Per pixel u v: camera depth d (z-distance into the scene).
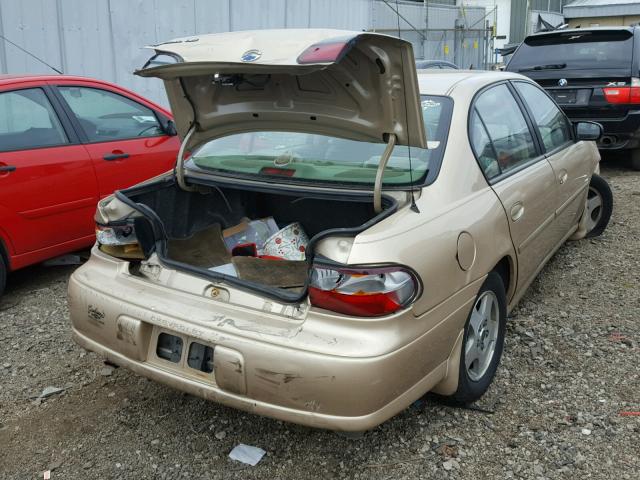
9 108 4.55
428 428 2.99
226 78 2.87
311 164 3.14
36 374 3.57
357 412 2.32
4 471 2.77
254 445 2.91
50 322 4.24
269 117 3.01
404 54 2.40
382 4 14.12
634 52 7.85
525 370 3.49
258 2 10.14
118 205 3.01
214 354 2.46
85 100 5.10
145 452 2.88
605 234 5.78
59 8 7.86
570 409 3.12
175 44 2.79
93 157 4.95
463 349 2.88
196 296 2.68
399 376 2.39
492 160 3.35
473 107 3.36
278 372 2.36
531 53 8.54
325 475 2.71
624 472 2.67
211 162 3.44
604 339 3.82
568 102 8.13
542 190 3.80
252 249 3.43
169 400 3.29
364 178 2.91
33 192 4.55
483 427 2.99
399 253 2.41
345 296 2.35
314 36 2.49
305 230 3.69
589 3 30.25
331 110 2.79
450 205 2.83
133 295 2.78
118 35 8.48
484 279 2.94
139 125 5.48
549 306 4.30
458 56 18.61
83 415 3.17
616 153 10.08
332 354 2.31
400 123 2.64
